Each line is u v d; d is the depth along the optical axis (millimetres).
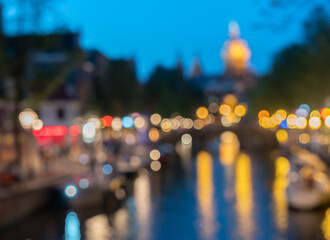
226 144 139500
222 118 197750
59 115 69375
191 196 43094
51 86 35469
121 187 43812
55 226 30406
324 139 61000
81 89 74375
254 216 33812
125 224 31578
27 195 30672
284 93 81875
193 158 88250
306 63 59125
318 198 33281
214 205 38562
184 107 132500
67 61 36000
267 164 72250
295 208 33625
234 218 33438
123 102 84812
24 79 34062
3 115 45000
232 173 61781
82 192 34750
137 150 73875
